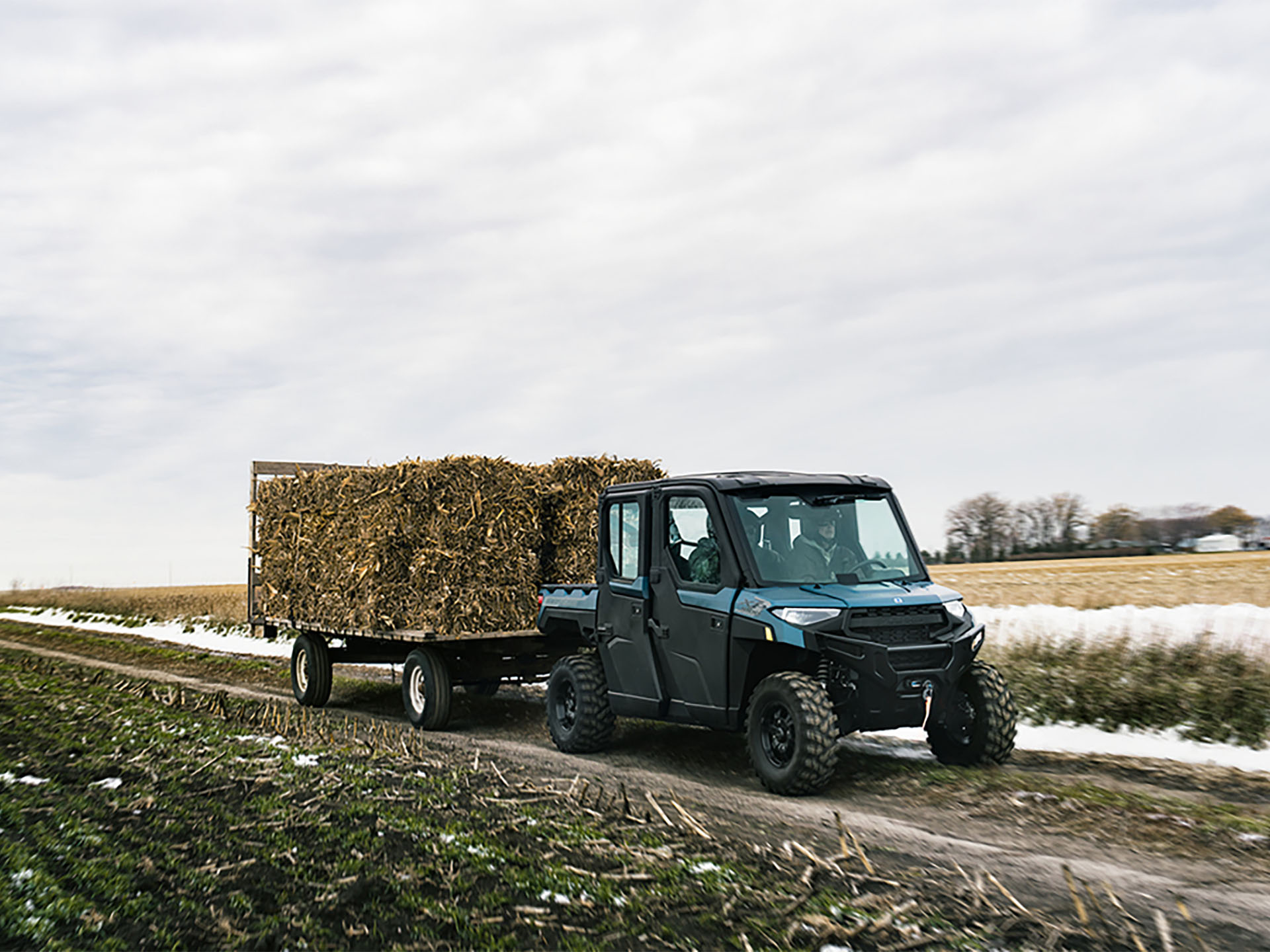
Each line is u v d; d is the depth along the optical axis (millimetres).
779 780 6711
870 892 4504
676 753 8609
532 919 4148
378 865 4840
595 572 10391
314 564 11500
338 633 11086
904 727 7102
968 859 5078
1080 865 4965
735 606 7215
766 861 4992
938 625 7055
